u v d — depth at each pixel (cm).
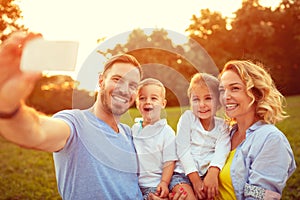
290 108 867
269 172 257
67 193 234
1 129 154
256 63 296
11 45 134
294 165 275
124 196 235
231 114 271
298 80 1074
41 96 735
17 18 649
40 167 696
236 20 1045
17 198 625
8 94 136
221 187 267
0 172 685
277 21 1092
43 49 134
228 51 1020
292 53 1100
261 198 254
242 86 267
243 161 266
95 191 226
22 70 133
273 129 266
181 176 272
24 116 154
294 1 1101
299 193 567
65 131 216
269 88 273
